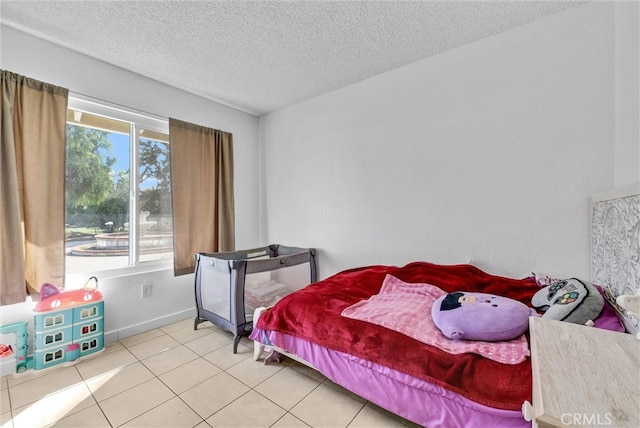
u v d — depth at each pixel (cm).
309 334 165
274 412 150
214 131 311
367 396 141
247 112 351
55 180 204
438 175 234
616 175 167
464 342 133
